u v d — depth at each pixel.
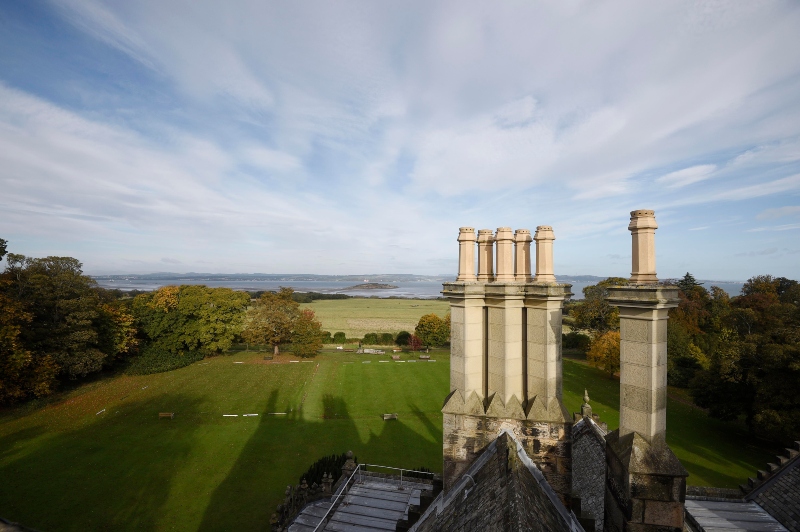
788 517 15.27
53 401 44.06
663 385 7.03
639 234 7.30
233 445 33.47
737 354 35.59
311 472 23.31
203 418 39.94
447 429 9.95
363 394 48.44
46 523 22.50
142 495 25.56
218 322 69.19
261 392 48.97
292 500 19.47
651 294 6.83
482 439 9.67
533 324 9.56
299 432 36.47
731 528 15.20
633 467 6.77
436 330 80.06
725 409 36.16
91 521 22.75
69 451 31.95
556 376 9.41
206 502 24.78
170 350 65.19
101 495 25.50
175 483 27.08
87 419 39.38
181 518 23.11
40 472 28.38
